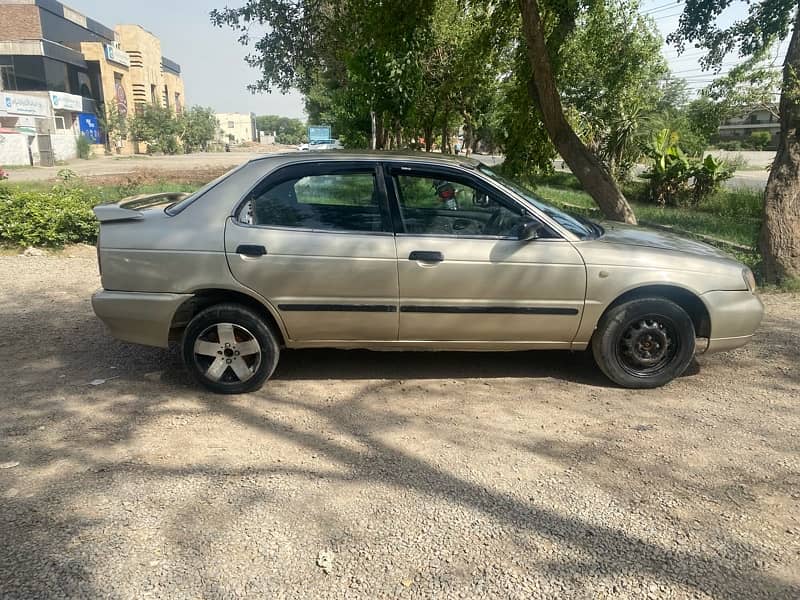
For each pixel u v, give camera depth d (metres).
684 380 4.81
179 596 2.49
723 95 11.75
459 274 4.27
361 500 3.17
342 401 4.40
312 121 47.91
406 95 12.33
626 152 21.78
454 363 5.15
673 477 3.40
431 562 2.71
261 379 4.45
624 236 4.74
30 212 9.39
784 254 7.88
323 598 2.49
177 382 4.71
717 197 17.36
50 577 2.58
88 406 4.27
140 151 72.50
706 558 2.74
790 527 2.96
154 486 3.28
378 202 4.35
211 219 4.29
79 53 60.31
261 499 3.17
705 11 9.32
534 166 11.95
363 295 4.29
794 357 5.30
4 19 53.75
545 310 4.38
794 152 7.84
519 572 2.65
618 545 2.83
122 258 4.26
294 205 4.34
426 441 3.81
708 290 4.41
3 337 5.70
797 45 7.85
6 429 3.90
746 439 3.83
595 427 4.00
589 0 10.55
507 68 15.13
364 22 11.21
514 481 3.36
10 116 43.75
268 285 4.25
